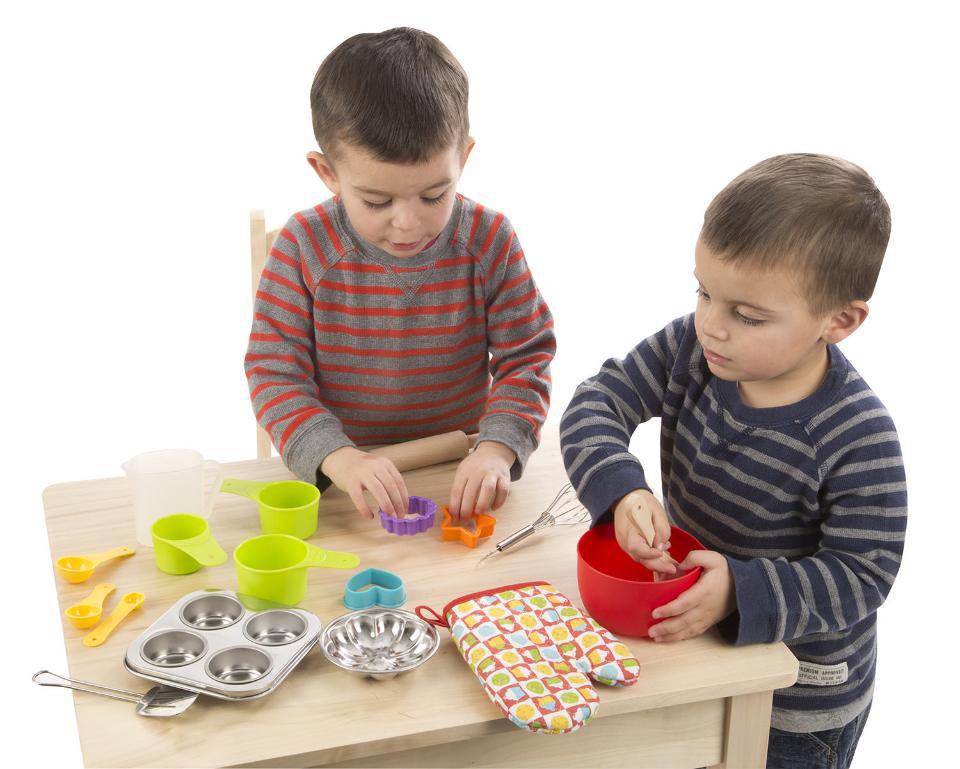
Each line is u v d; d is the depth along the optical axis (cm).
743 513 151
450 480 173
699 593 135
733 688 132
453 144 149
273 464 177
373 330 175
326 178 160
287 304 173
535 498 169
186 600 138
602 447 152
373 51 147
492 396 176
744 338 134
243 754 118
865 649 158
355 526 161
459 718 124
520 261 178
